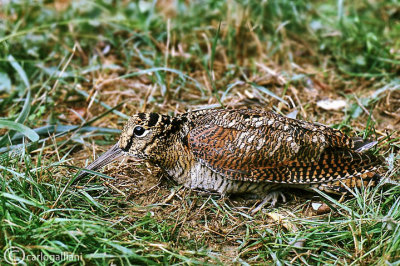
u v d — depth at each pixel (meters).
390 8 9.01
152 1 9.01
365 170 4.91
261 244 4.69
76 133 6.28
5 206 4.62
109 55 7.94
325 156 4.93
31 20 8.20
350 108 6.66
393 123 6.47
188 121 5.33
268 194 5.27
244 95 6.96
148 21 8.08
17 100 6.75
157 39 7.99
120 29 8.21
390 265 4.22
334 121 6.52
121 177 5.62
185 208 5.11
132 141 5.27
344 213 5.02
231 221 5.01
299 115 6.55
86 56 7.86
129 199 5.32
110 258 4.39
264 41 8.12
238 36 7.93
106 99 7.07
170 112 6.62
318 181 4.91
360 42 7.99
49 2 8.55
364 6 9.05
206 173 5.18
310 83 7.28
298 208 5.17
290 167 4.93
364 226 4.70
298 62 7.90
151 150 5.24
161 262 4.43
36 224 4.54
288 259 4.57
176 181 5.43
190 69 7.59
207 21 8.44
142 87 7.24
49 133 5.98
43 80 7.36
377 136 6.14
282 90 7.10
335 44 8.05
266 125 4.97
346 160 4.93
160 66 7.45
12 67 7.29
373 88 7.21
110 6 8.64
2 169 5.33
